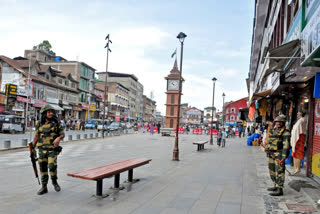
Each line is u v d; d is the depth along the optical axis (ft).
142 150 52.16
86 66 194.29
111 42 93.86
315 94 19.77
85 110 193.98
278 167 20.08
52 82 149.89
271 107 50.65
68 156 38.93
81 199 17.63
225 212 15.97
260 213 15.90
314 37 14.03
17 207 15.56
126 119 288.10
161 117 532.73
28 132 95.86
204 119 403.13
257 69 104.78
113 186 21.58
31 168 27.81
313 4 14.88
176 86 139.95
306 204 17.79
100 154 42.88
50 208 15.64
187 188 21.84
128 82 304.30
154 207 16.58
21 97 112.78
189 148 62.80
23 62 135.44
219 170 31.63
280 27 42.27
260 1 59.00
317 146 23.66
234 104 254.47
